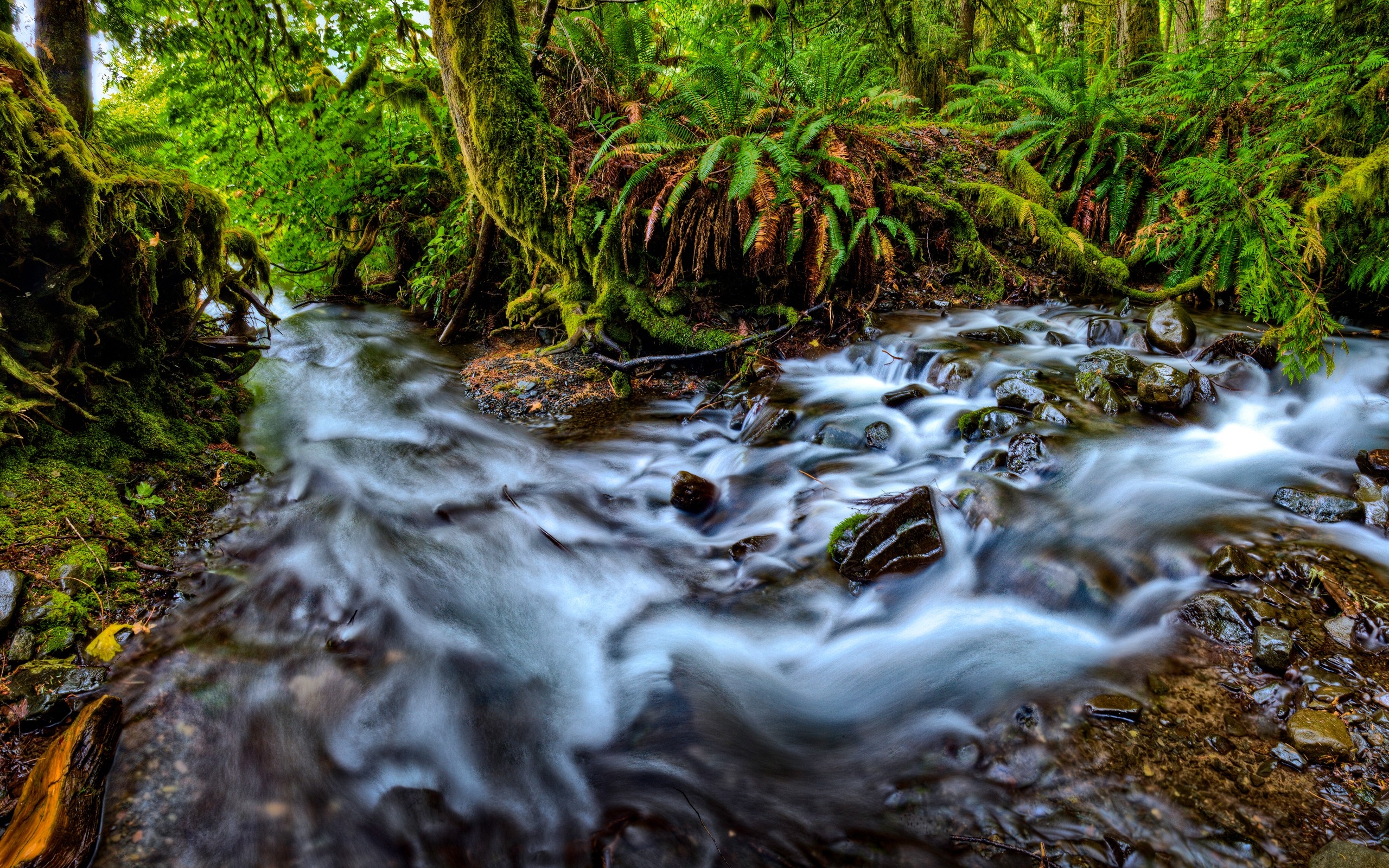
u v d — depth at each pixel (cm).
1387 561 281
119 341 404
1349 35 509
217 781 225
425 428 520
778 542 369
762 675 288
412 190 746
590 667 293
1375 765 206
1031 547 326
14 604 267
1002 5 1271
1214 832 194
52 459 343
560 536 391
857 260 619
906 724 250
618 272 584
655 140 575
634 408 551
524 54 551
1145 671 252
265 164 689
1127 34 964
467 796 232
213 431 445
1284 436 398
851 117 653
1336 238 484
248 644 286
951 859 196
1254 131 637
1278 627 251
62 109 353
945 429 449
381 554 356
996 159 804
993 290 662
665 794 229
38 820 195
